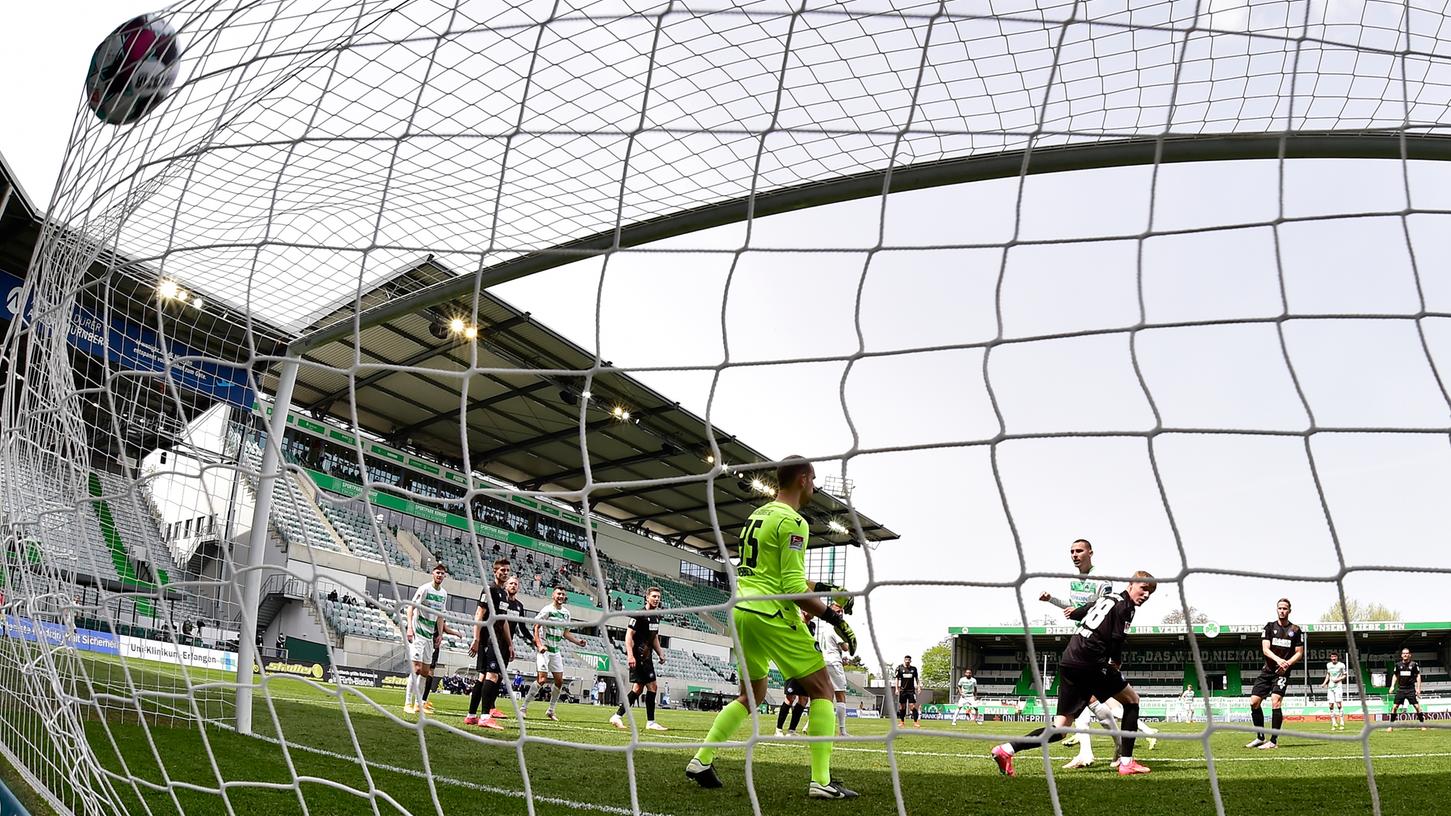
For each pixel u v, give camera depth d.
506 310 17.95
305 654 20.83
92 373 2.93
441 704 13.73
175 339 5.44
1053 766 5.60
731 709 4.14
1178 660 31.53
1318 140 4.14
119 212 2.86
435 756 4.95
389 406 26.28
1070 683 5.58
